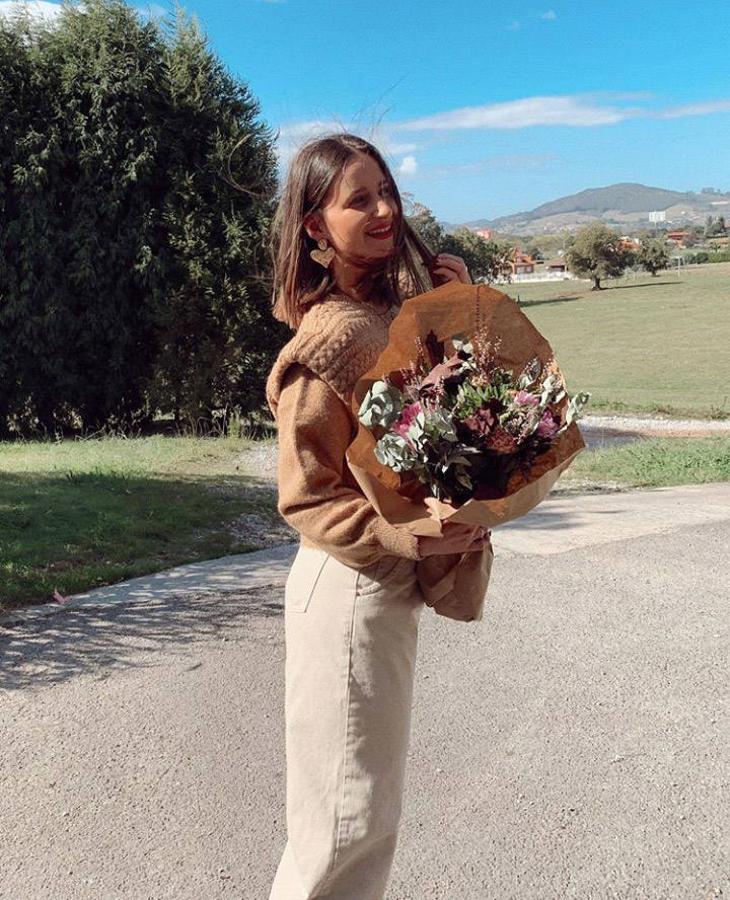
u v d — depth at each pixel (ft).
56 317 41.63
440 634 15.31
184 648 14.43
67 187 42.09
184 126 42.29
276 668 13.67
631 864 9.01
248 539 22.07
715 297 228.43
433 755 11.16
